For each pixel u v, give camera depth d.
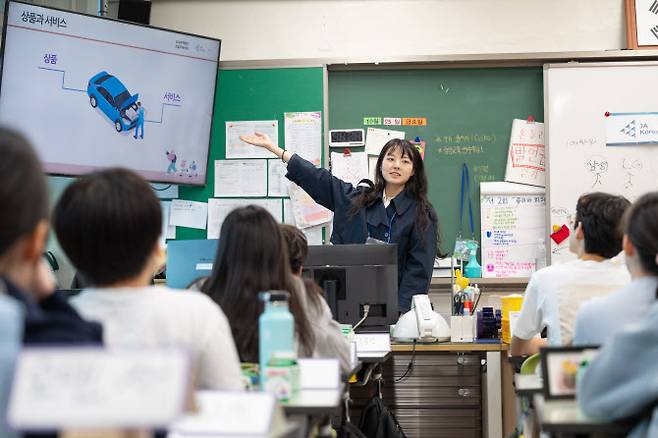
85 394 0.89
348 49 4.96
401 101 4.91
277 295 1.92
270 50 5.00
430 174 4.90
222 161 4.90
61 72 4.16
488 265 4.82
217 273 2.18
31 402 0.89
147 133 4.50
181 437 1.43
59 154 4.21
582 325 1.89
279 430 1.48
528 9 4.93
